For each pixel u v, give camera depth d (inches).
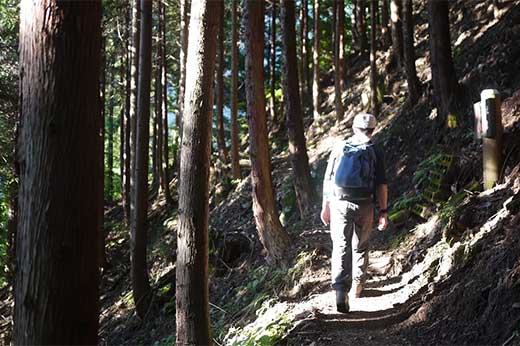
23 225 95.5
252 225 488.7
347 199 211.5
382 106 553.9
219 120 685.3
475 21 521.7
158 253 613.0
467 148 318.0
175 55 940.0
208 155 195.3
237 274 403.5
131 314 481.4
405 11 448.1
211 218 584.1
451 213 259.9
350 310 224.2
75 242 95.5
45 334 93.3
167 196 791.7
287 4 376.5
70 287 94.9
